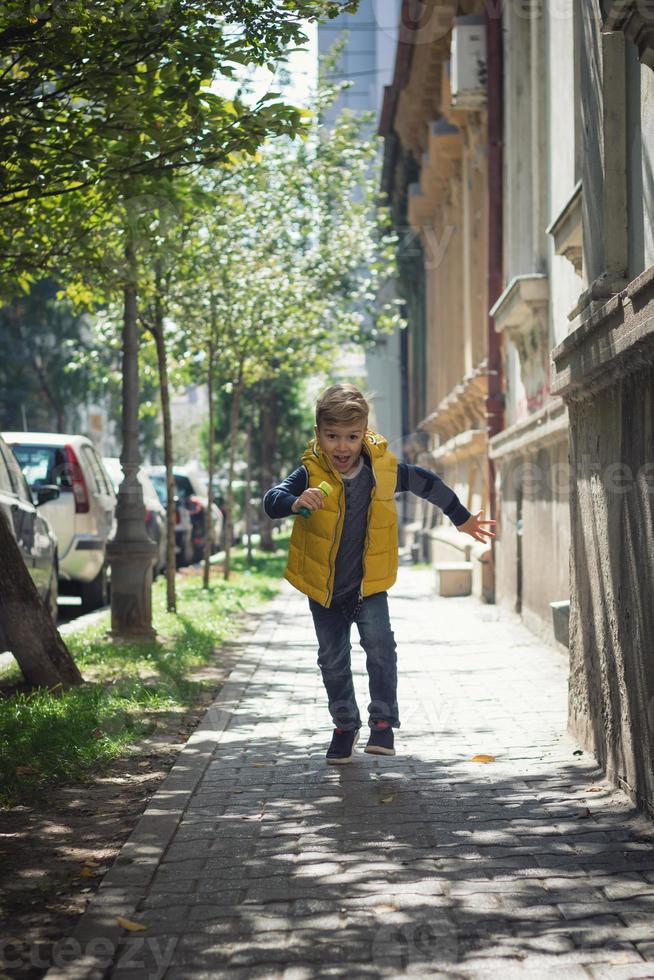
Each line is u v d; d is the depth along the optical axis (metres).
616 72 5.94
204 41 6.63
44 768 6.07
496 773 5.86
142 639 11.41
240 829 4.97
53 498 11.37
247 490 25.53
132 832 4.92
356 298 25.34
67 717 7.05
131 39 6.58
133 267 8.96
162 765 6.26
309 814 5.18
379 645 5.91
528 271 13.80
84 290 10.76
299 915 3.95
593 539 5.87
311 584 5.83
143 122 7.11
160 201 7.49
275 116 7.11
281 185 19.39
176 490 26.73
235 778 5.86
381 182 33.34
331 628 6.00
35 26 6.53
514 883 4.21
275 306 18.30
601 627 5.73
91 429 70.00
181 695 8.31
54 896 4.24
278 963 3.57
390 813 5.18
